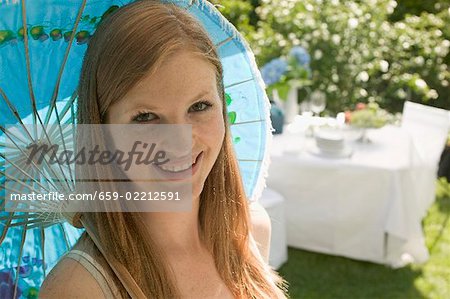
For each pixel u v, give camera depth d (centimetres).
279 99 382
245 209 121
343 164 334
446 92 581
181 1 104
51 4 93
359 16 502
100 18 101
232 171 119
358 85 502
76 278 93
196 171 99
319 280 351
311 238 362
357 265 364
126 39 89
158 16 91
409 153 349
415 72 568
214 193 117
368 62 505
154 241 108
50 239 108
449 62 617
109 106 92
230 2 507
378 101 541
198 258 114
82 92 94
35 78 96
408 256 371
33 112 96
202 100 96
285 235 354
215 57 97
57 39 96
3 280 102
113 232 98
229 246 119
